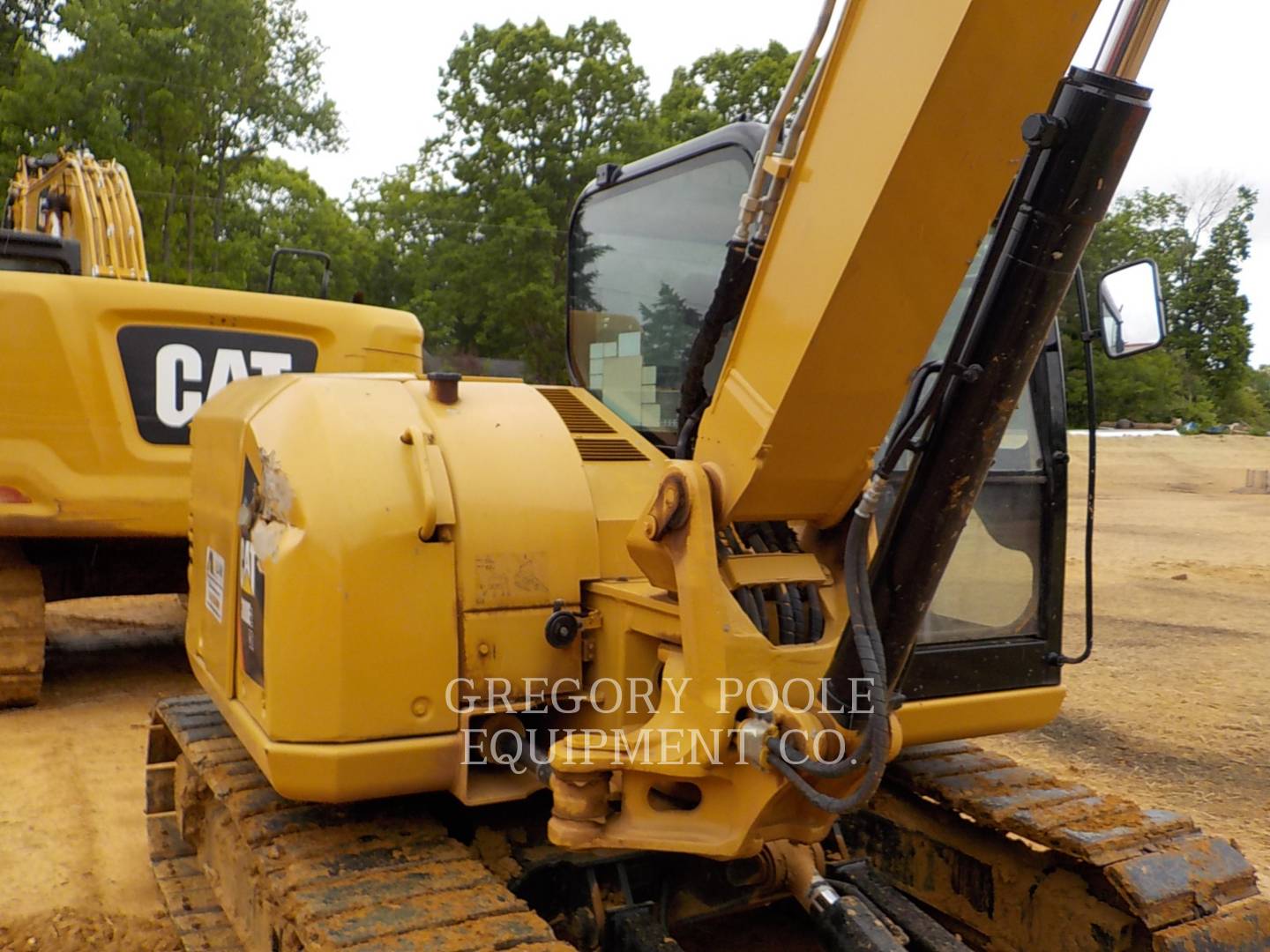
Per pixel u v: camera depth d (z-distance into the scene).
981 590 3.81
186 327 7.06
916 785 3.85
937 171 2.24
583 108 30.97
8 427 6.61
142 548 7.75
